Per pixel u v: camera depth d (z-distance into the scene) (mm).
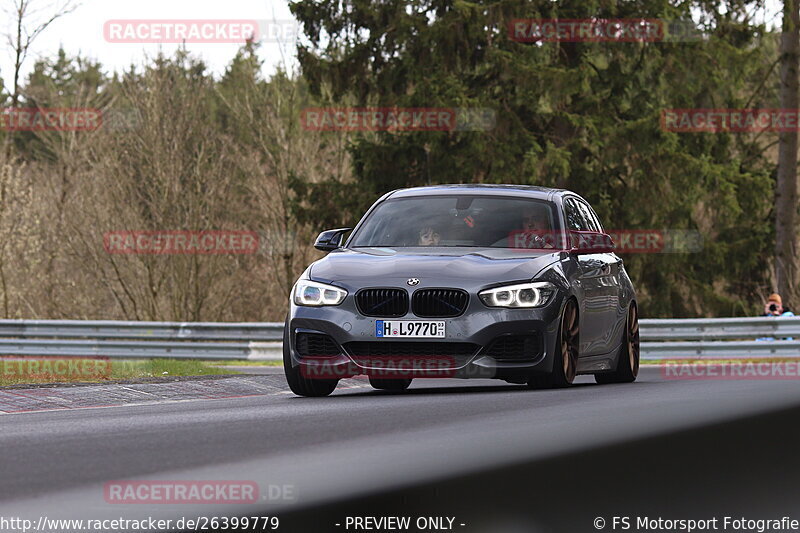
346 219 86000
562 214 25531
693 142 83438
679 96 82562
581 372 24531
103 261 98688
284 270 107000
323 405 19703
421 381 34375
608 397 19703
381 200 26422
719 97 84625
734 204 83750
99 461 11828
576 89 77812
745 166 94438
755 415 14992
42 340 63094
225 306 103938
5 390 24125
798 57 82375
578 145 80500
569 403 18484
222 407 20391
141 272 97500
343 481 10023
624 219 83562
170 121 94812
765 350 50469
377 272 22594
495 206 25484
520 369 22250
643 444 11945
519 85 78000
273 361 58875
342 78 84688
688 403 17578
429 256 23172
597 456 11070
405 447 12617
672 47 81750
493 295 22188
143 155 95125
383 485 9617
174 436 14180
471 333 21953
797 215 89438
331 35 85625
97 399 23656
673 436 12656
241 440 13633
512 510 8648
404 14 83438
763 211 89125
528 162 78500
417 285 22172
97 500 9406
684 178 81750
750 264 88438
